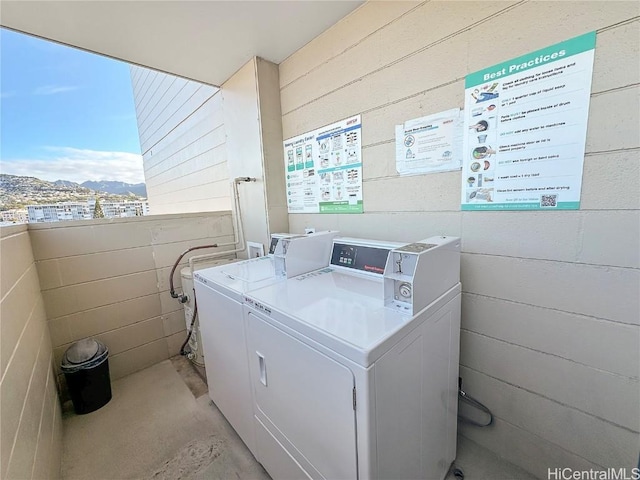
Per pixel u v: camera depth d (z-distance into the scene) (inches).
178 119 140.4
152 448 57.2
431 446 42.0
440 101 48.8
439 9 46.9
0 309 36.2
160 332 90.5
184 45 69.2
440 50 47.7
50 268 70.6
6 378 33.4
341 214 69.9
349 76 62.6
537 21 37.6
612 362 37.2
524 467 48.0
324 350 31.7
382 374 29.3
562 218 38.8
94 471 52.5
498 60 41.6
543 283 41.7
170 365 88.9
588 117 35.3
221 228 101.1
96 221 77.3
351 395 29.2
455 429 49.1
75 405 66.6
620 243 34.8
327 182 71.9
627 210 33.9
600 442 39.4
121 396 74.0
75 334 75.2
